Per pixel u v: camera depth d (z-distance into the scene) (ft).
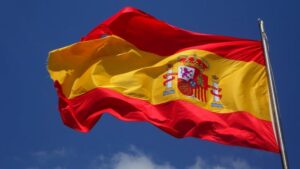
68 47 63.67
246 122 59.41
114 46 64.44
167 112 60.75
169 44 64.95
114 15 64.59
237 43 64.34
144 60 64.13
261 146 58.08
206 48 64.03
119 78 62.75
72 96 62.64
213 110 60.54
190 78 62.39
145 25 64.90
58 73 63.16
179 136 59.67
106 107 61.31
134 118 60.44
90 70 63.41
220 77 62.75
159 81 62.69
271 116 58.85
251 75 62.54
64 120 61.98
